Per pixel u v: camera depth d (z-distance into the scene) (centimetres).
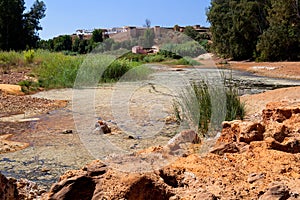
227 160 371
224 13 3819
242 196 282
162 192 293
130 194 286
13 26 3878
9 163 484
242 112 623
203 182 310
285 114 457
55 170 455
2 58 2036
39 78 1511
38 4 4225
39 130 671
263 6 3653
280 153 371
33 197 358
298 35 3123
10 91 1223
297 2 3108
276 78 1867
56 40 2923
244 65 2823
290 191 270
